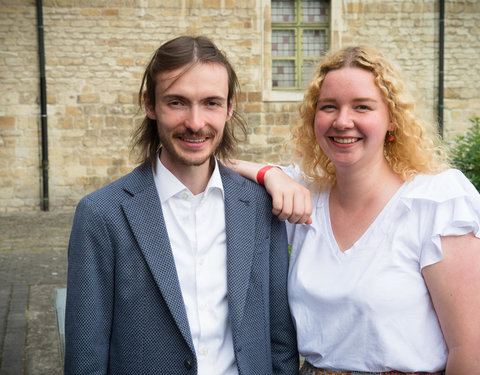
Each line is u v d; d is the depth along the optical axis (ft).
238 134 36.14
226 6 35.45
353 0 36.63
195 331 5.68
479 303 5.39
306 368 6.33
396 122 5.97
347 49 6.03
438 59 37.17
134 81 34.81
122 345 5.63
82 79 34.37
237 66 36.04
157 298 5.62
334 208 6.34
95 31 34.22
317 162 6.68
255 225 6.22
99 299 5.64
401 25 36.99
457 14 37.06
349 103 5.83
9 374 12.84
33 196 34.50
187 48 5.55
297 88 37.76
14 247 25.49
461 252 5.45
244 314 5.92
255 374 5.89
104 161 34.94
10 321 16.12
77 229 5.73
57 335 15.15
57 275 20.92
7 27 33.32
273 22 37.27
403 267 5.67
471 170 16.58
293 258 6.49
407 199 5.75
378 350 5.64
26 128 34.09
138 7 34.50
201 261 5.84
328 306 5.91
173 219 5.90
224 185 6.18
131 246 5.68
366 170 5.99
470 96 37.63
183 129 5.58
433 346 5.65
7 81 33.63
